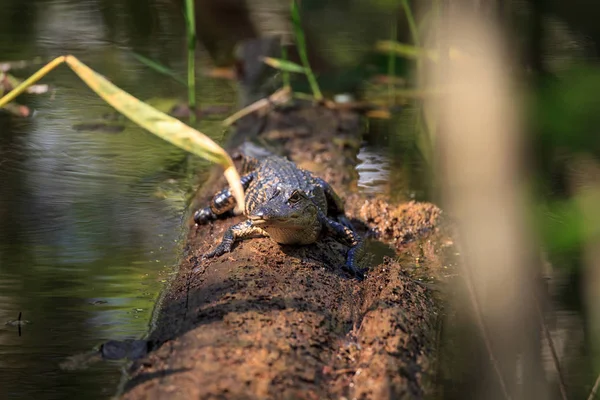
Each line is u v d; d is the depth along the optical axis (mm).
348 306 7707
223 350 6141
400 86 17719
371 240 10289
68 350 6785
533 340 7004
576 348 6738
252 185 10367
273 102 16188
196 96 16625
